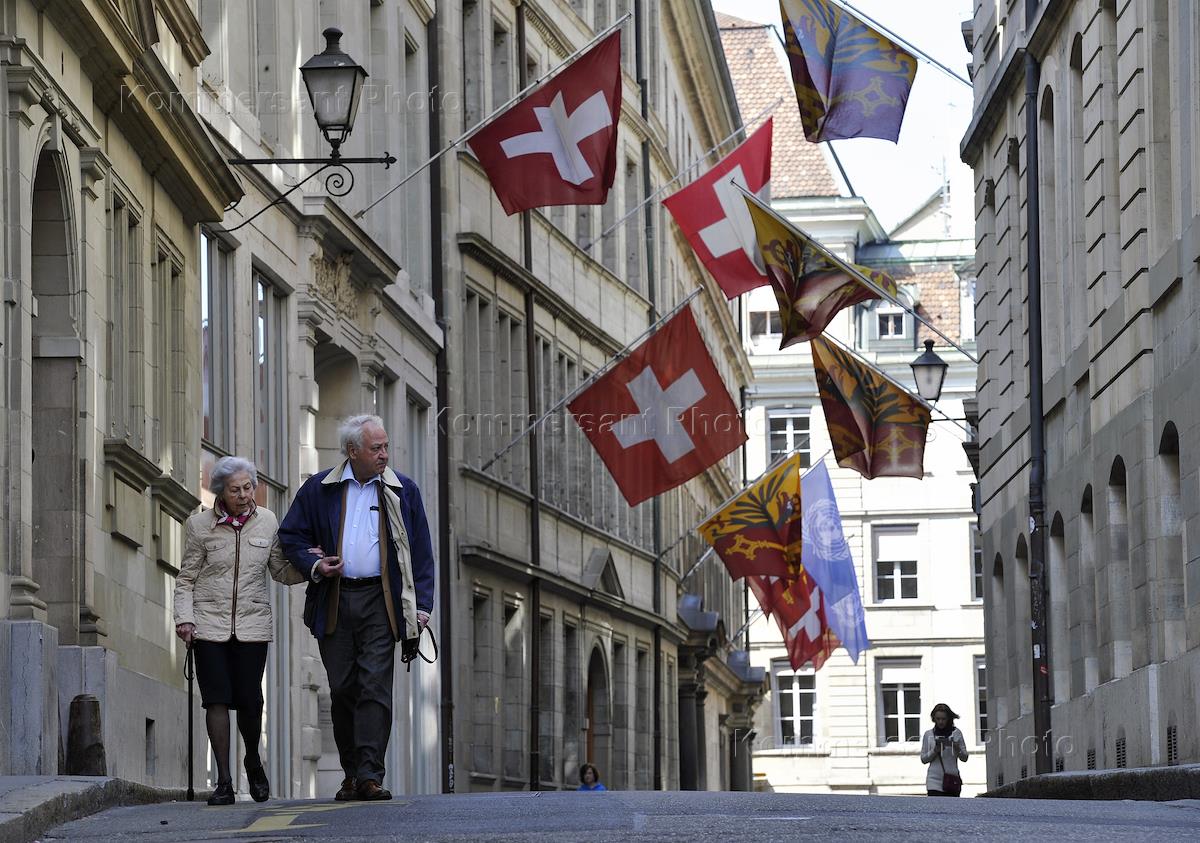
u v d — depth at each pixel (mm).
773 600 108000
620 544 116438
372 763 33438
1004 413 85375
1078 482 70250
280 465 66625
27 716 39531
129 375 50281
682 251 141125
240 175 61312
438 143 89188
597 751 111375
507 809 29344
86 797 32062
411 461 84938
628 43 124688
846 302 73188
